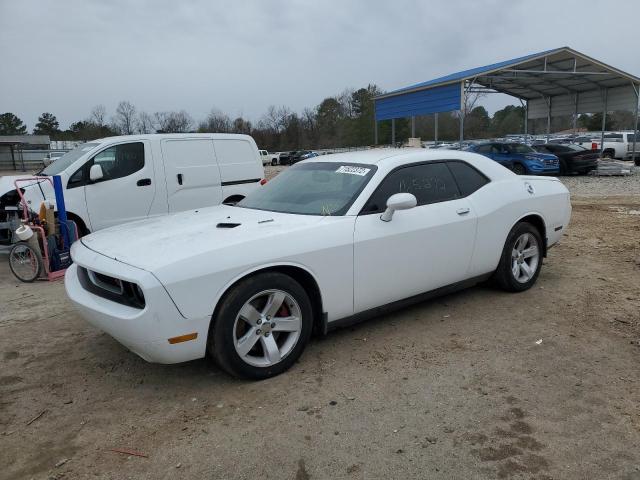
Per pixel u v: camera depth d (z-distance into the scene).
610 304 4.99
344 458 2.75
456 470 2.63
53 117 115.44
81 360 4.03
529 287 5.46
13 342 4.43
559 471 2.61
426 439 2.90
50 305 5.48
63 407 3.35
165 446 2.90
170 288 3.18
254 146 9.73
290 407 3.26
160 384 3.61
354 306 4.04
